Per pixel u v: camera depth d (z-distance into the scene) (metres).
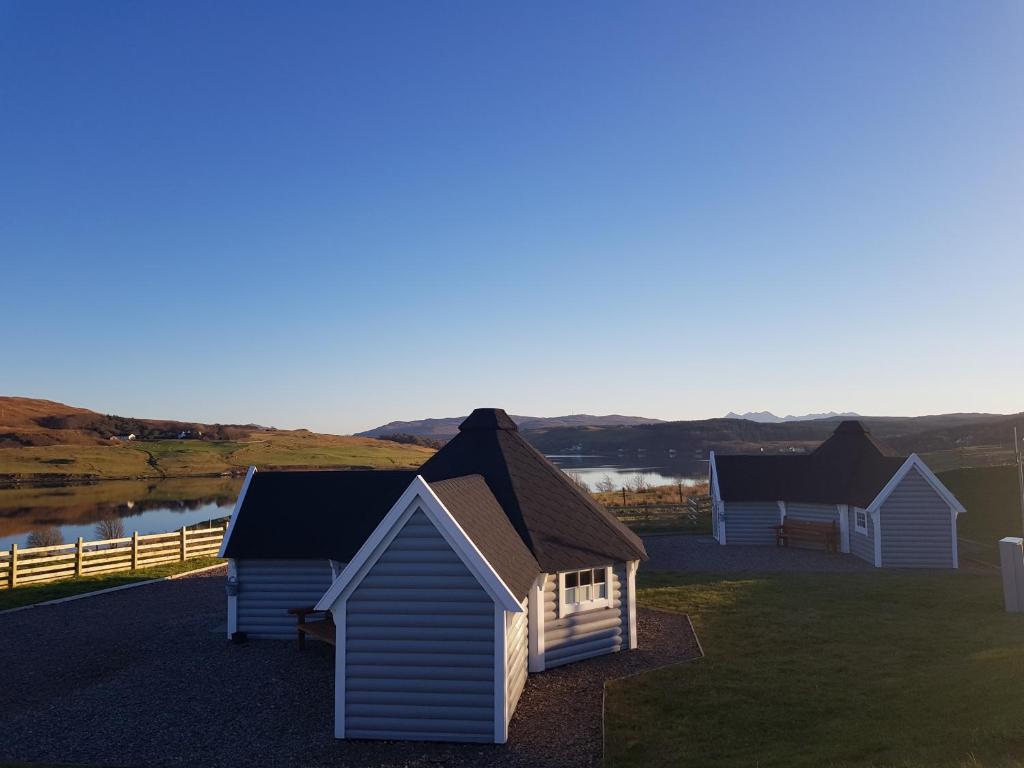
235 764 10.62
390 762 10.62
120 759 10.82
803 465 33.50
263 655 16.58
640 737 11.14
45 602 22.03
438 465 18.41
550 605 14.94
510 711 12.09
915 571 25.47
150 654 16.69
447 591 11.64
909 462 26.70
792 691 12.70
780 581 23.48
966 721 9.79
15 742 11.47
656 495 52.53
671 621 18.55
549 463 19.12
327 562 18.02
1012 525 32.78
